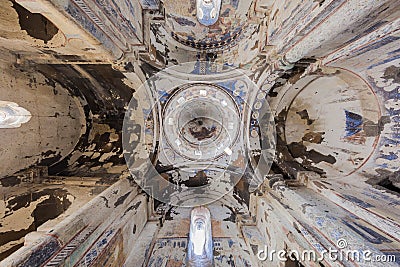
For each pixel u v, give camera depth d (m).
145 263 4.75
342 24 3.42
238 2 6.62
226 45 7.21
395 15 3.24
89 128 7.19
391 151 4.83
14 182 5.00
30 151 5.46
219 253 5.26
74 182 5.59
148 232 5.65
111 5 4.10
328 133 6.04
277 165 6.48
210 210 6.80
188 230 6.02
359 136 5.37
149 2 5.60
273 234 4.82
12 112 4.85
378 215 3.63
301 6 4.16
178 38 7.09
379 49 3.92
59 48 4.61
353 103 5.44
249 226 5.95
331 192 4.67
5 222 4.48
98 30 3.95
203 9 6.79
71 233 3.43
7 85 4.75
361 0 2.96
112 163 6.63
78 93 6.81
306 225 4.00
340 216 3.94
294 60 5.02
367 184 4.87
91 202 4.31
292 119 6.71
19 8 3.93
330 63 4.73
